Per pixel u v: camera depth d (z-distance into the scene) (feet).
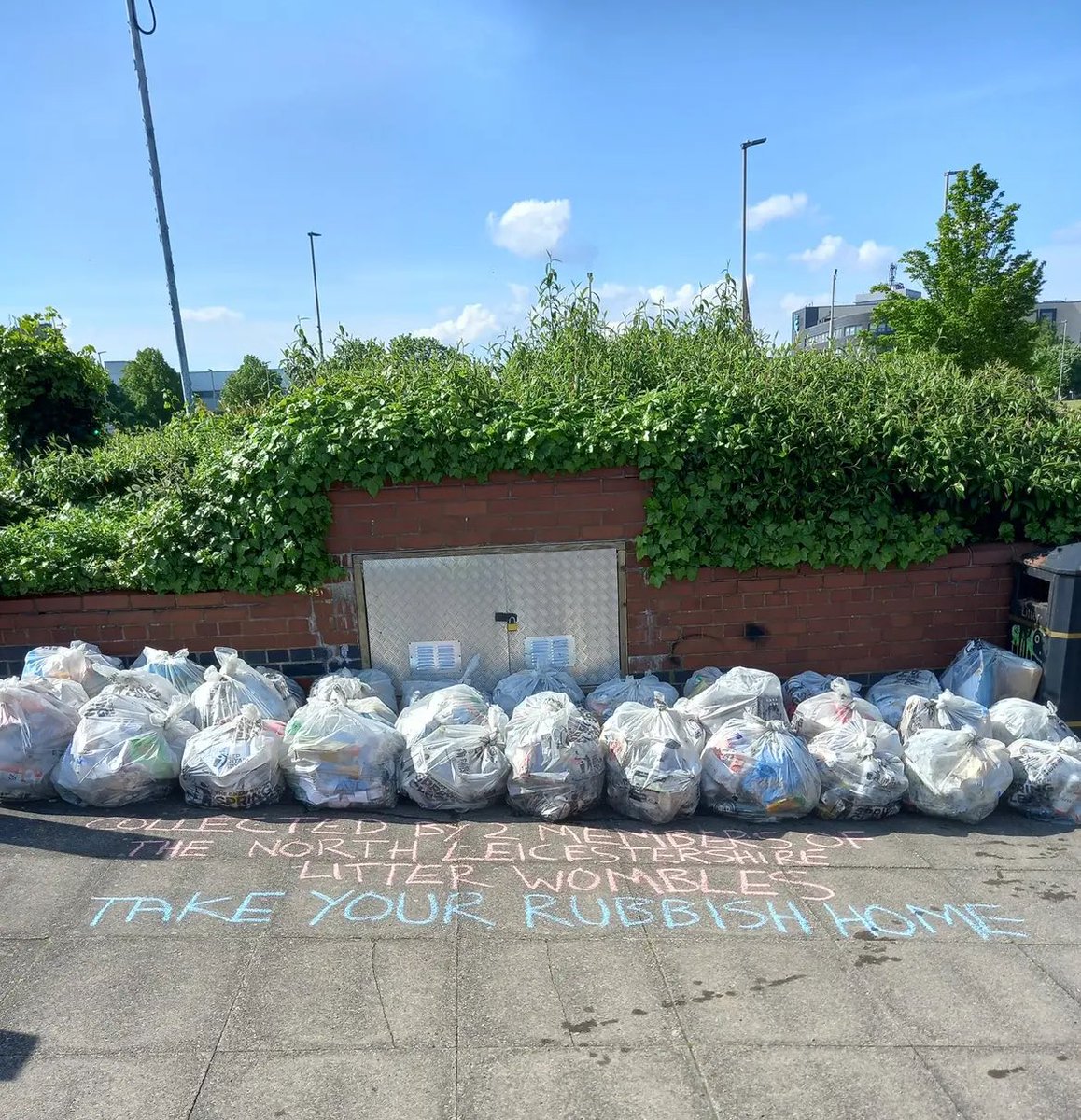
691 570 19.39
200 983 10.35
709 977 10.59
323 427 18.69
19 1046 9.28
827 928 11.69
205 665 19.40
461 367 20.81
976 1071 9.07
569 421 19.20
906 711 16.69
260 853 13.47
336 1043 9.36
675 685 19.99
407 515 19.07
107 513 23.02
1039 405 21.71
